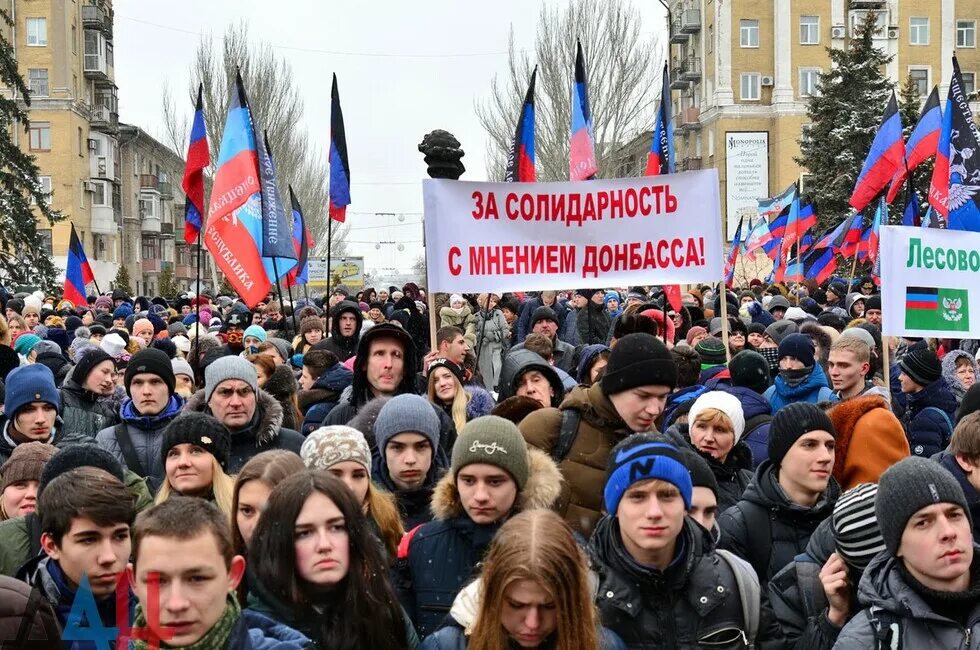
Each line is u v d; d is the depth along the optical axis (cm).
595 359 788
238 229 971
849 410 559
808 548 448
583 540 421
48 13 5919
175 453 528
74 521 390
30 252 3700
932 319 755
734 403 569
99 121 6366
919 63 5781
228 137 981
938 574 361
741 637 394
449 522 456
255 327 1209
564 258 803
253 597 384
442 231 794
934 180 1112
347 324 1156
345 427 482
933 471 369
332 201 1236
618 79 4681
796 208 2262
